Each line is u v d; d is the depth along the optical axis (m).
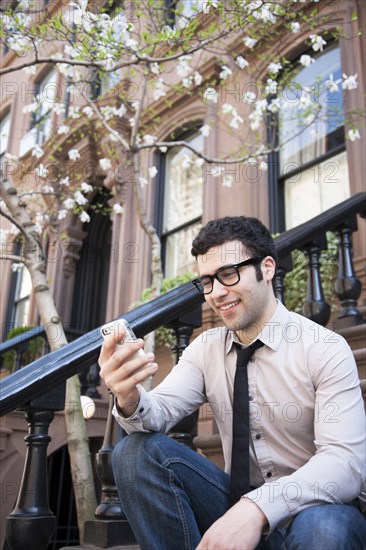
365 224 4.07
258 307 1.38
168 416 1.42
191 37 3.32
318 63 5.15
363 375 2.31
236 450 1.31
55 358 1.72
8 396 1.54
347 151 4.48
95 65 3.22
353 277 2.91
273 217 5.13
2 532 3.52
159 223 6.66
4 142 9.55
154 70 3.76
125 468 1.28
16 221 3.16
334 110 4.79
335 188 4.69
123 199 6.69
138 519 1.25
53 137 6.71
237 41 5.38
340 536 1.02
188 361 1.54
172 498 1.24
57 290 7.79
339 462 1.15
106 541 1.67
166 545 1.22
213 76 5.82
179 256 6.29
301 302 3.86
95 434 4.46
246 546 1.04
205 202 5.84
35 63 3.16
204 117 6.18
